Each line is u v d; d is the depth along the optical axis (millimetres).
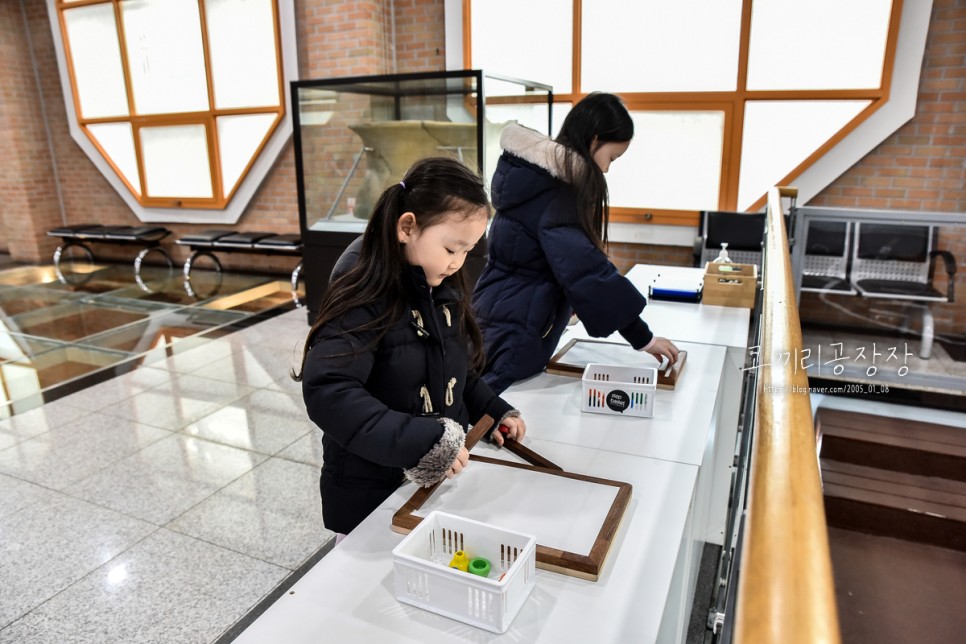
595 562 879
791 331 989
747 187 4426
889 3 3812
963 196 4004
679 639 1272
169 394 3402
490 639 782
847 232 4023
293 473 2586
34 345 4273
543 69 4730
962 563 2400
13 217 7168
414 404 1111
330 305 1008
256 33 5562
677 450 1281
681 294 2531
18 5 6703
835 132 4125
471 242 1013
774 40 4117
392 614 830
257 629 805
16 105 6805
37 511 2324
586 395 1457
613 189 4777
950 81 3879
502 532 878
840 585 2326
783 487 547
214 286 6004
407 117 4059
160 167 6496
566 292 1566
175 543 2139
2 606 1854
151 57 6098
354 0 4910
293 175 5996
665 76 4414
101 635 1744
